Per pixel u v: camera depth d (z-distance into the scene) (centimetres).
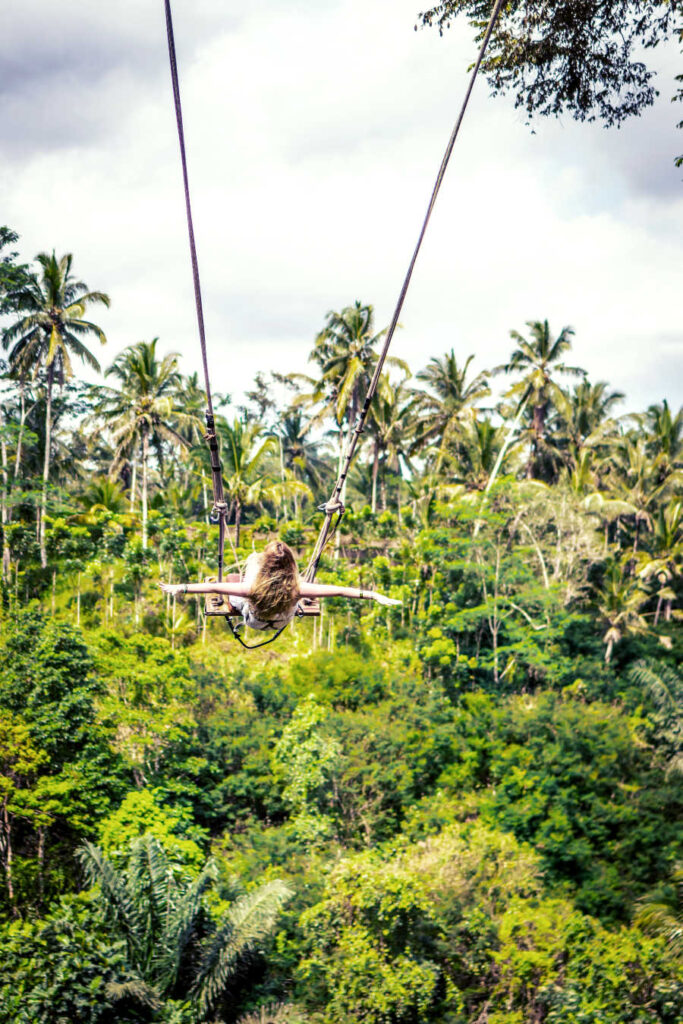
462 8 1165
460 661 3725
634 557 5212
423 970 1712
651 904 1962
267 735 3061
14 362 4638
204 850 2589
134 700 2750
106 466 6950
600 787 2812
